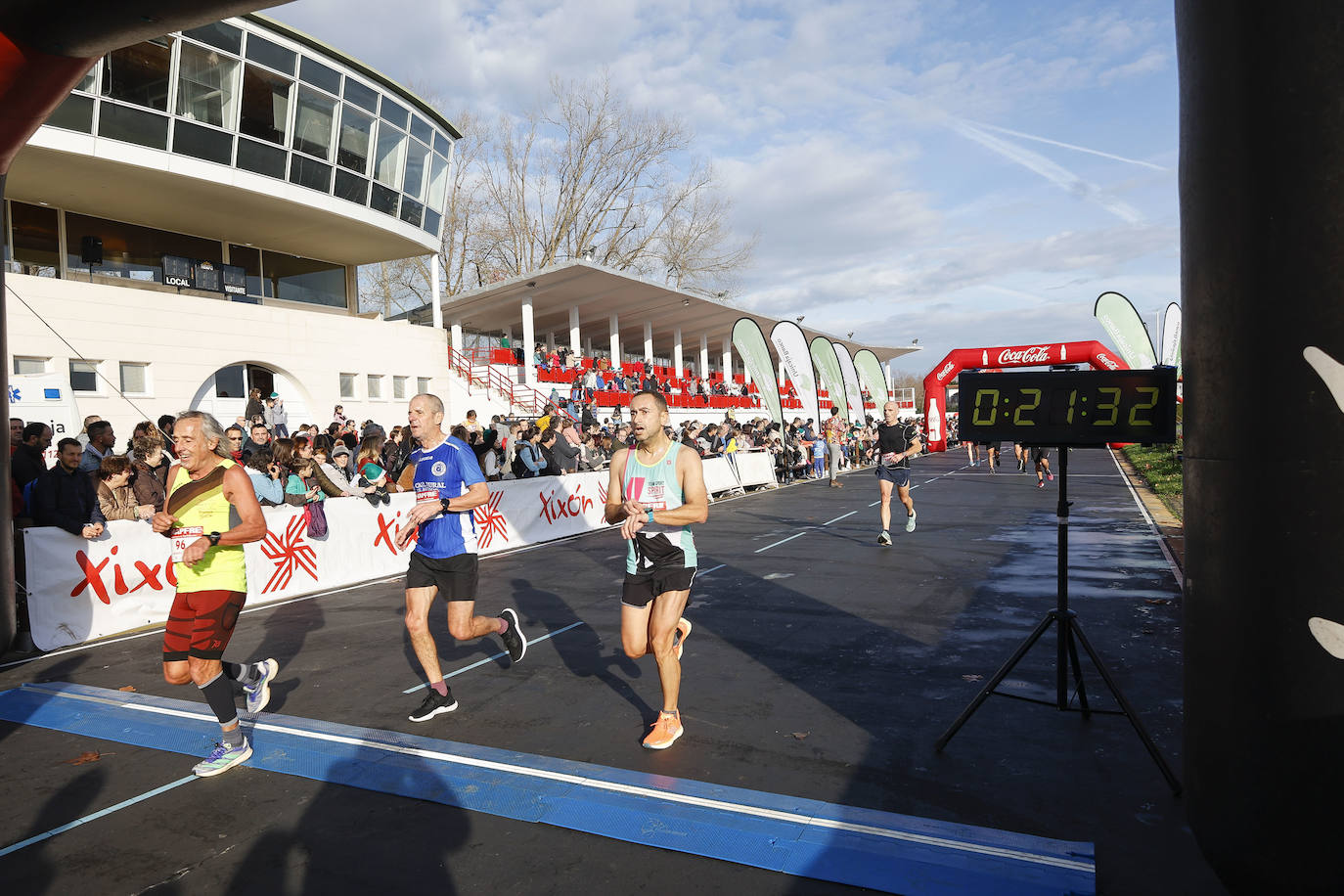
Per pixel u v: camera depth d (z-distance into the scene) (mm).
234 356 18453
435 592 4672
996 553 9656
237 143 17234
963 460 30500
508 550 11281
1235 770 1924
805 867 2877
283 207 18875
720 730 4258
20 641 6242
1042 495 16625
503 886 2826
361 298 40562
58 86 4598
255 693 4590
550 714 4551
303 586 8484
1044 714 4367
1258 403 1831
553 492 12539
